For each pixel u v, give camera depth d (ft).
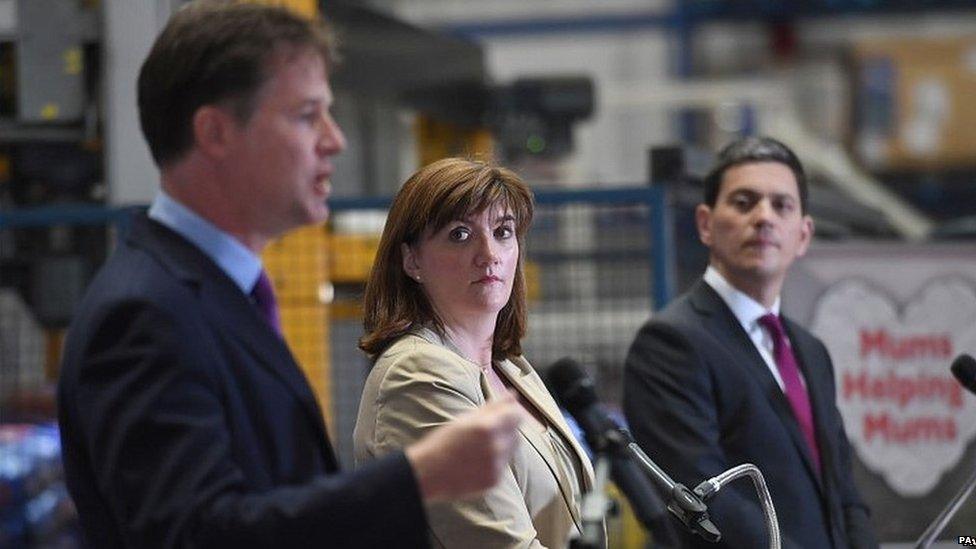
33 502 23.12
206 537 8.54
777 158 18.24
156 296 9.06
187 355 8.95
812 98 63.67
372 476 8.63
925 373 23.34
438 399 12.52
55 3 23.30
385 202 23.75
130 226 9.70
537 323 23.80
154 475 8.69
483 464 8.64
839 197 30.09
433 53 29.60
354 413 24.39
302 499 8.62
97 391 8.89
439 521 12.22
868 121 62.59
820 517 16.96
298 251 24.04
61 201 24.45
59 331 24.17
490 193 13.12
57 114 23.32
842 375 23.32
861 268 23.43
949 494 23.20
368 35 27.73
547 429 13.39
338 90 27.02
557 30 67.87
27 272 24.07
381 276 13.39
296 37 9.48
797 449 17.02
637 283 23.56
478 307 13.17
